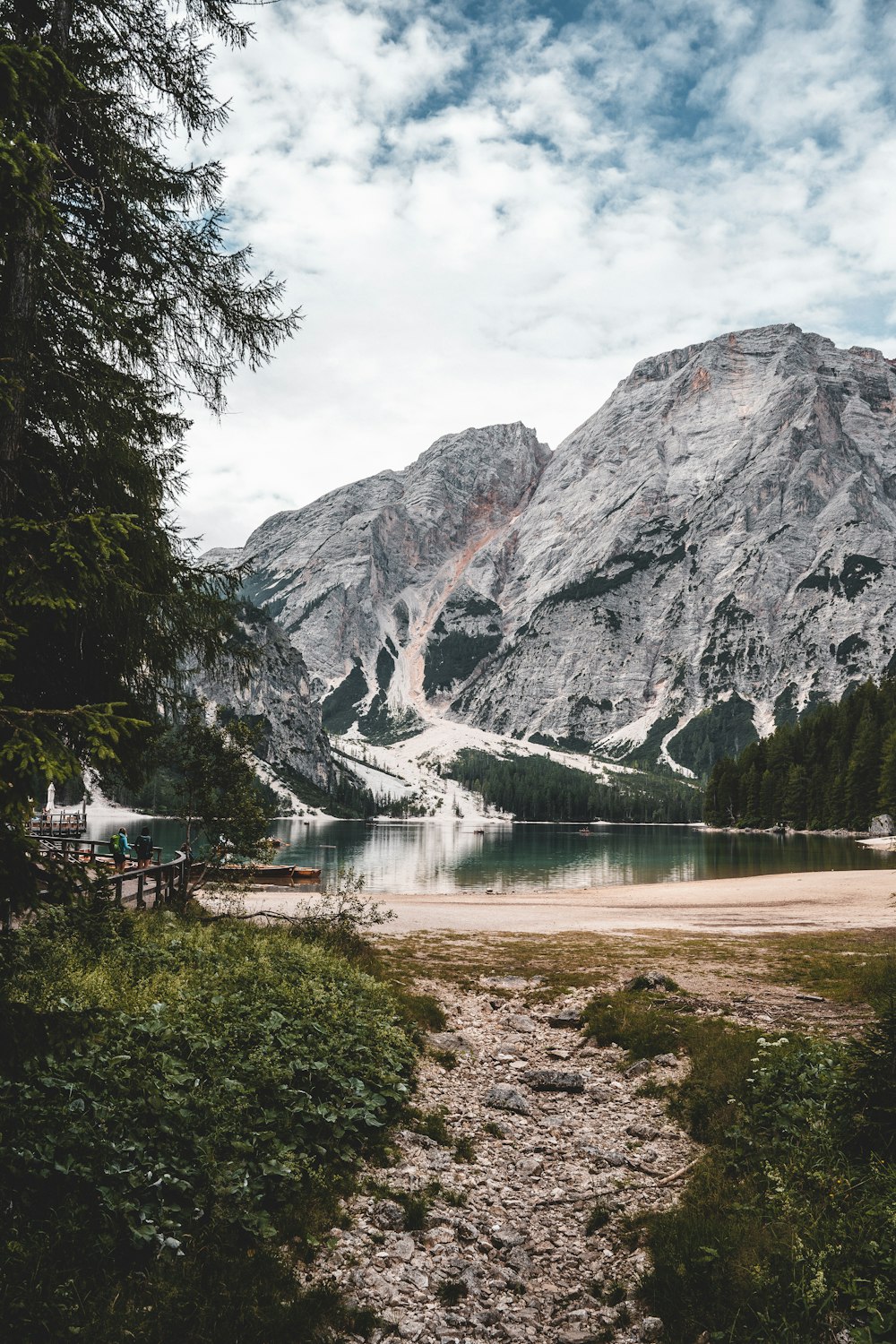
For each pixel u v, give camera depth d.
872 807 142.00
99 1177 6.62
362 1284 6.70
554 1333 6.31
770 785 174.38
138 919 16.72
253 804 22.45
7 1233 5.83
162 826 151.75
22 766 5.06
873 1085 8.34
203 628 9.15
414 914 33.72
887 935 26.83
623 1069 12.76
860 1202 7.06
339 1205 7.86
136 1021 9.66
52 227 6.72
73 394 7.68
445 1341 6.12
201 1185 7.20
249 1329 5.78
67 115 7.70
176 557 9.01
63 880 5.79
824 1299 5.88
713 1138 9.75
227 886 23.34
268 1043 10.16
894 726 143.50
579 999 16.95
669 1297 6.45
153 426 8.80
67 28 7.59
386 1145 9.39
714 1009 15.30
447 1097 11.48
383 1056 11.52
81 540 6.12
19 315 6.80
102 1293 5.67
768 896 45.00
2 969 6.33
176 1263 6.28
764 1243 6.79
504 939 25.19
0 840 5.26
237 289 9.05
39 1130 6.77
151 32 8.40
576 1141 10.16
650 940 25.41
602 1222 8.00
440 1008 15.88
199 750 22.33
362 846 136.38
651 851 118.75
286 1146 8.32
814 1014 14.70
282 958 15.16
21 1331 5.13
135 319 8.39
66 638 7.88
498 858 106.25
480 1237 7.70
